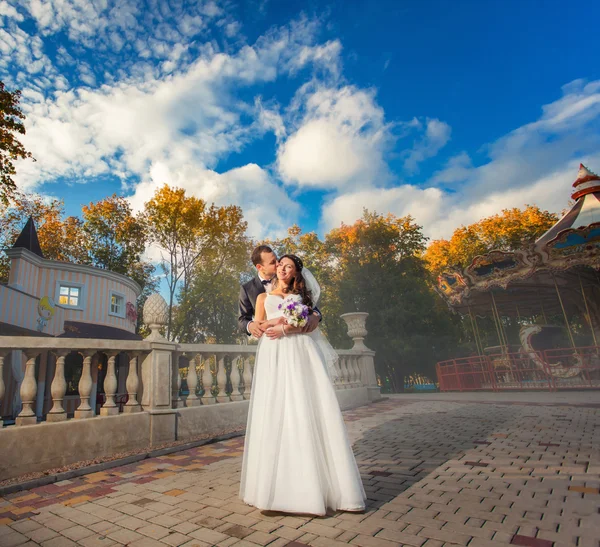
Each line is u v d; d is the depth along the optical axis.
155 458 4.52
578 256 12.52
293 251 33.44
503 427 5.41
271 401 2.64
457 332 24.17
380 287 23.14
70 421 4.19
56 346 4.29
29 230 19.95
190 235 28.44
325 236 32.72
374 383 10.09
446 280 16.81
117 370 18.11
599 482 2.83
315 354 2.80
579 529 2.05
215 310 29.86
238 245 29.14
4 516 2.69
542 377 13.20
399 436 5.12
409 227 27.64
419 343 21.14
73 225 30.95
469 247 34.50
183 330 28.25
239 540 2.12
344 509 2.43
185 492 3.10
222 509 2.65
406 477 3.23
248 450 2.78
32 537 2.30
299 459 2.47
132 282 21.97
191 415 5.59
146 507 2.77
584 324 18.23
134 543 2.16
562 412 6.61
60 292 17.64
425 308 22.38
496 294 17.66
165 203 27.30
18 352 12.12
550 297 18.27
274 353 2.80
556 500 2.51
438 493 2.77
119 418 4.68
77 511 2.75
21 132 14.48
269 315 2.89
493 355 14.61
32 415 3.98
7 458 3.60
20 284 15.65
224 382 6.49
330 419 2.61
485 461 3.61
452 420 6.31
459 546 1.92
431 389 22.30
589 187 14.55
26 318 13.40
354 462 2.56
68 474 3.71
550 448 3.99
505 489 2.79
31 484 3.41
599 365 11.91
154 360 5.31
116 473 3.87
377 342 21.67
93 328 17.95
